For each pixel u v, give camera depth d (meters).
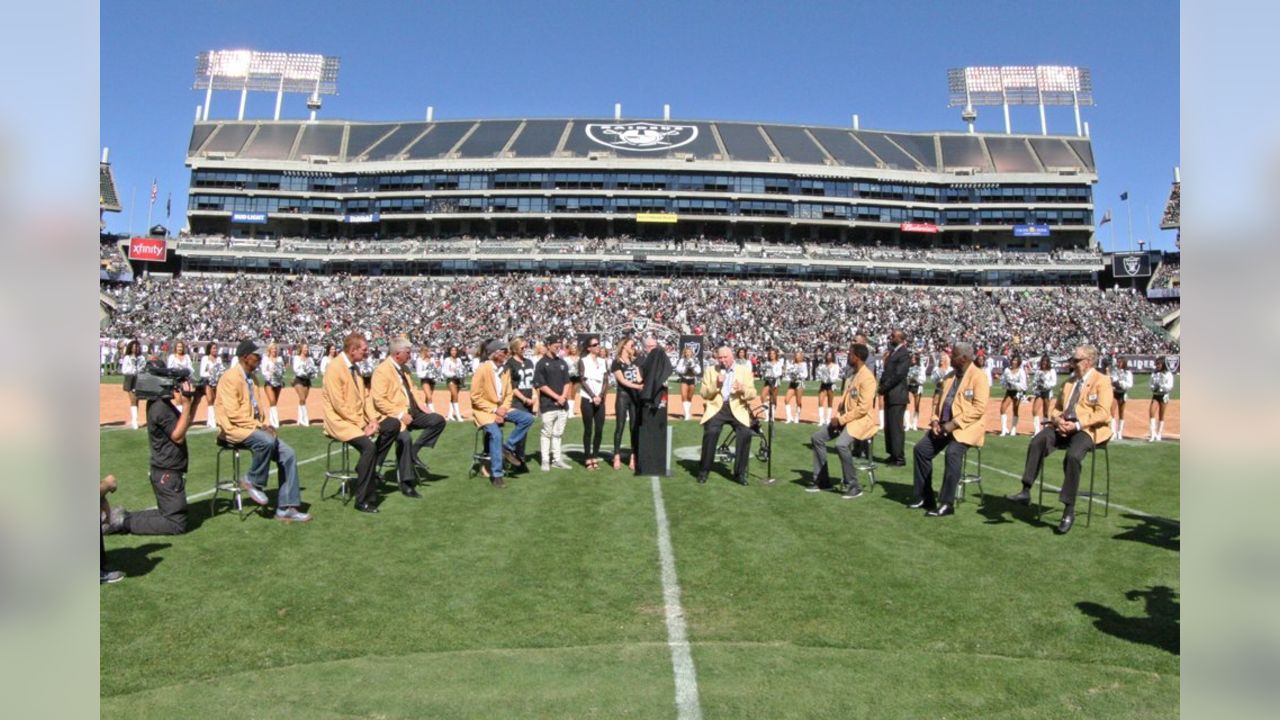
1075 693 4.70
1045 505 9.96
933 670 5.02
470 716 4.40
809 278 65.12
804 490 10.78
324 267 65.38
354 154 69.81
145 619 5.72
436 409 23.02
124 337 46.00
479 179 67.12
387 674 4.92
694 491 10.62
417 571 6.96
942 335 52.69
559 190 66.75
